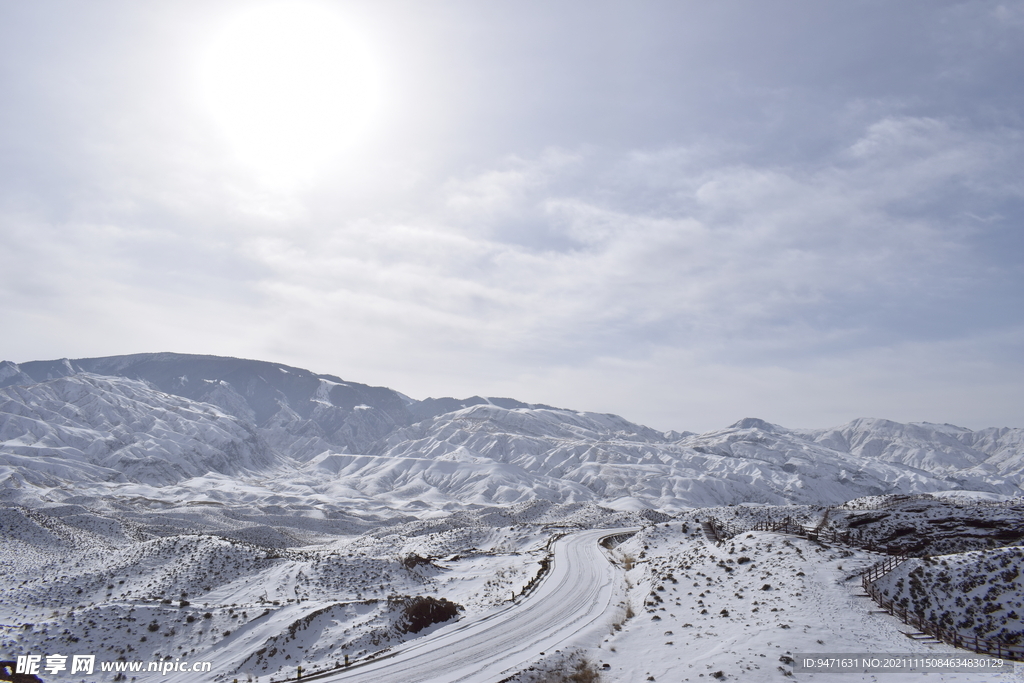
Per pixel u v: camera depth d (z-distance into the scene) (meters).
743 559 48.12
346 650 42.16
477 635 39.22
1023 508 70.38
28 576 76.31
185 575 65.31
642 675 30.19
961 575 38.88
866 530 62.50
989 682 27.34
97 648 44.91
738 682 27.58
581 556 67.44
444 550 99.31
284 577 64.94
